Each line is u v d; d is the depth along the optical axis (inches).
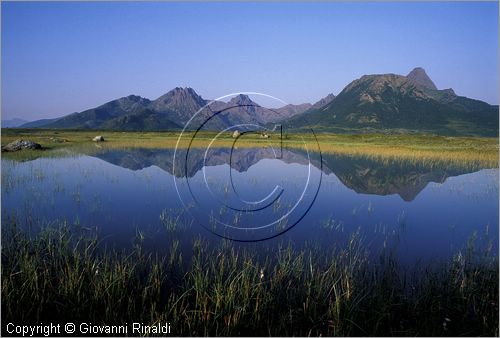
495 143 2009.1
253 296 281.0
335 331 244.4
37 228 432.1
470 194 685.9
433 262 355.3
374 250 388.8
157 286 284.0
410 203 610.9
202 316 254.7
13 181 700.7
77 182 723.4
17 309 260.5
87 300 272.8
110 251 366.3
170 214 511.8
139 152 1326.3
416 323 256.2
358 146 1702.8
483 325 249.3
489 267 339.3
